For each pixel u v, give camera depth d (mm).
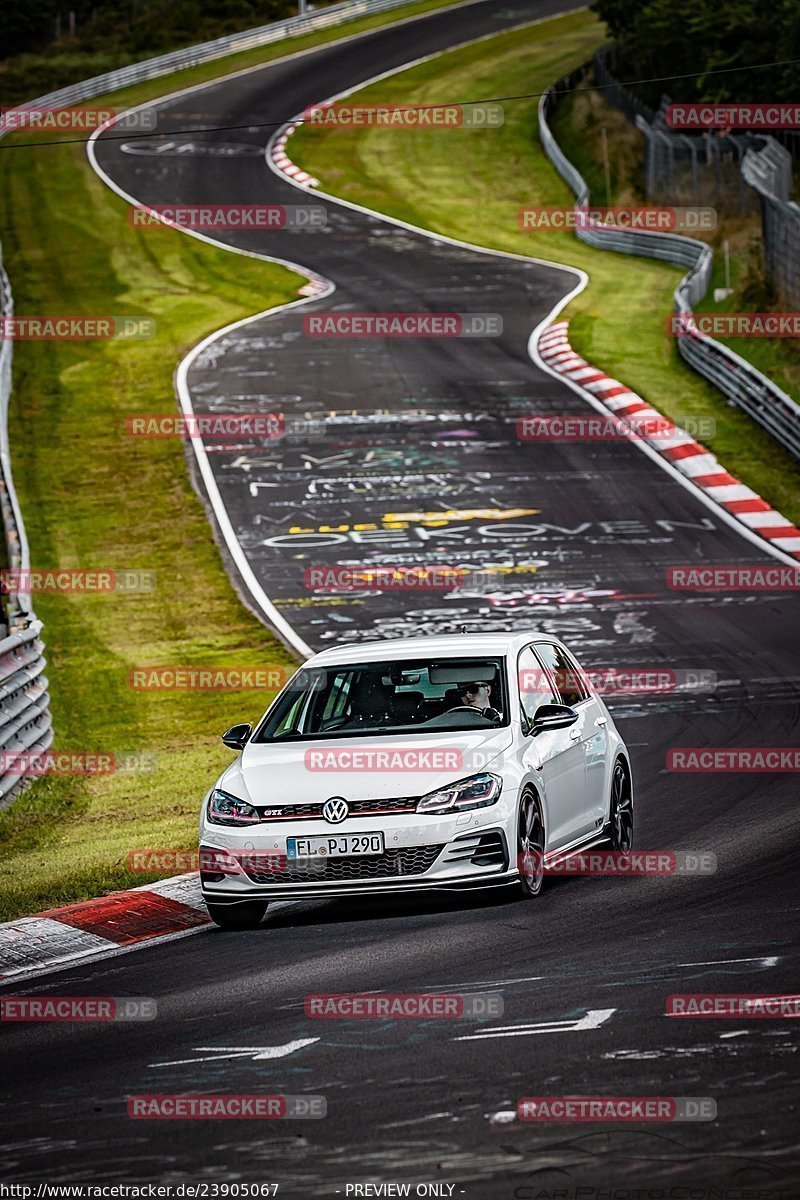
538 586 93438
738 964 28984
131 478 123938
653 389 139250
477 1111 21781
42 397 148250
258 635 87188
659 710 65438
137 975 32562
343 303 178750
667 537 103062
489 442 126812
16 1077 25609
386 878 35219
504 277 188375
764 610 85250
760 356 144875
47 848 47969
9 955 35188
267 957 33062
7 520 101438
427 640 41844
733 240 193375
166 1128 22109
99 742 67750
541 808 37531
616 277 185500
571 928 33188
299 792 36000
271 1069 24547
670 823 45688
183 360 158250
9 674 58406
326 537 106625
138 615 93188
